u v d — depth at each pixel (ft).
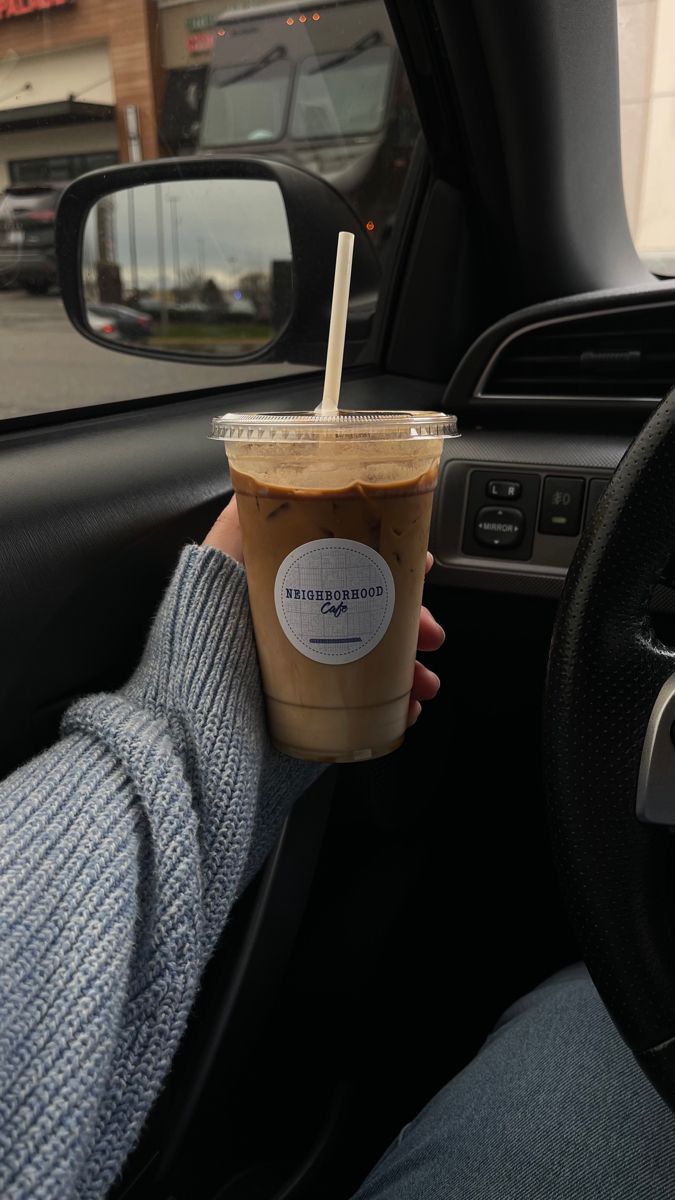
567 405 2.24
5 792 0.93
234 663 1.08
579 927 1.00
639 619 0.93
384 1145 1.86
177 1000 0.90
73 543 1.40
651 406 2.17
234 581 1.13
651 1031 0.98
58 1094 0.73
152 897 0.92
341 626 1.03
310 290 2.60
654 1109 1.28
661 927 0.98
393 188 2.74
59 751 1.00
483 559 2.08
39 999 0.76
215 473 1.74
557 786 0.97
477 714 2.27
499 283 2.89
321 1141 1.80
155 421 1.94
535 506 2.04
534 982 2.20
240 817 1.02
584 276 2.77
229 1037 1.55
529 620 2.09
